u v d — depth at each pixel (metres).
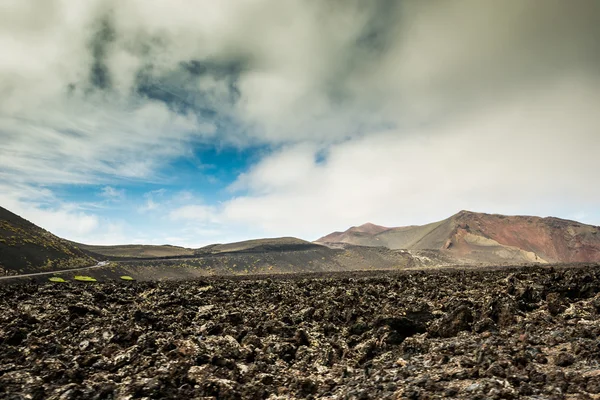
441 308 17.41
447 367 10.05
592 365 8.84
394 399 8.00
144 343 12.82
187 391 9.17
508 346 11.15
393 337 13.57
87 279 76.50
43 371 9.87
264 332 15.49
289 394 9.59
